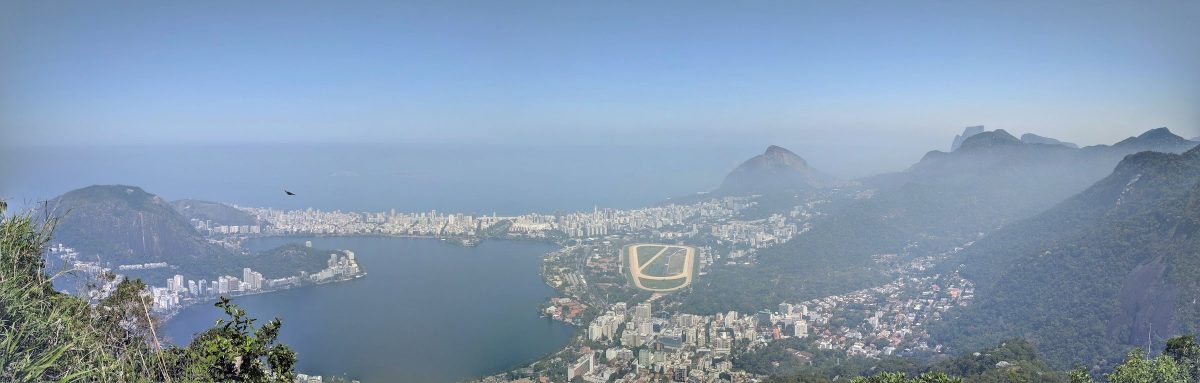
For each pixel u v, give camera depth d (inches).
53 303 466.6
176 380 480.4
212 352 490.0
